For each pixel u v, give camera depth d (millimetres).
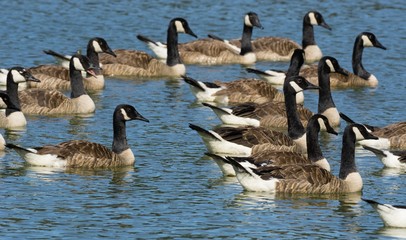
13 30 48625
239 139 29281
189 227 22734
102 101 37750
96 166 27562
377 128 31891
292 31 52219
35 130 32469
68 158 27312
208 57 47531
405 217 22719
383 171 28547
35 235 21969
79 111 35531
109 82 42219
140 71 43750
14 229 22328
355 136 26250
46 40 47094
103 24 50938
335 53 47625
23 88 39469
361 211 24375
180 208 24172
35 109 35156
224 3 56625
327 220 23531
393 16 53719
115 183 26234
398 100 38750
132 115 28188
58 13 52719
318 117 27375
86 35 48500
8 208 23797
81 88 35812
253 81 38625
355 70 42219
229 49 47906
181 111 36156
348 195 25891
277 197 25297
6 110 32844
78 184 26000
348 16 53875
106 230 22406
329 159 29797
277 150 27688
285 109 34125
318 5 56219
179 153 29875
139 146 30641
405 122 31906
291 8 55812
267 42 49188
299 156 26766
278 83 41938
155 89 40656
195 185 26266
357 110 36812
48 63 42938
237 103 37969
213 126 33656
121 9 54344
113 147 28375
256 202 24828
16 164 27766
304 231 22641
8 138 31094
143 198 24938
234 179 27000
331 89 41406
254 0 57344
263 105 34312
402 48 47875
